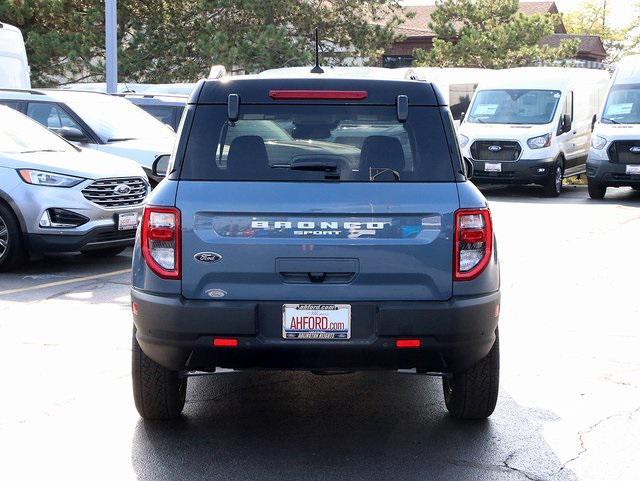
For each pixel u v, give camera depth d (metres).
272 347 5.02
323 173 5.17
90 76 30.09
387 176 5.22
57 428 5.73
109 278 10.73
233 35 29.98
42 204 10.70
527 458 5.27
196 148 5.21
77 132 13.27
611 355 7.52
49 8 29.50
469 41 39.09
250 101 5.30
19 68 17.66
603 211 17.78
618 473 5.07
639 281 10.73
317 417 5.97
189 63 29.91
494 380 5.63
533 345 7.84
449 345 5.08
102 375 6.83
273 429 5.73
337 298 5.04
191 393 6.46
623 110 20.20
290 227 5.04
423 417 5.98
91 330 8.20
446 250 5.08
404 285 5.07
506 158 20.66
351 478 4.96
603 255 12.58
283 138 5.25
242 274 5.04
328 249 5.04
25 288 10.07
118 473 5.02
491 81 22.16
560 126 21.06
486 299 5.13
